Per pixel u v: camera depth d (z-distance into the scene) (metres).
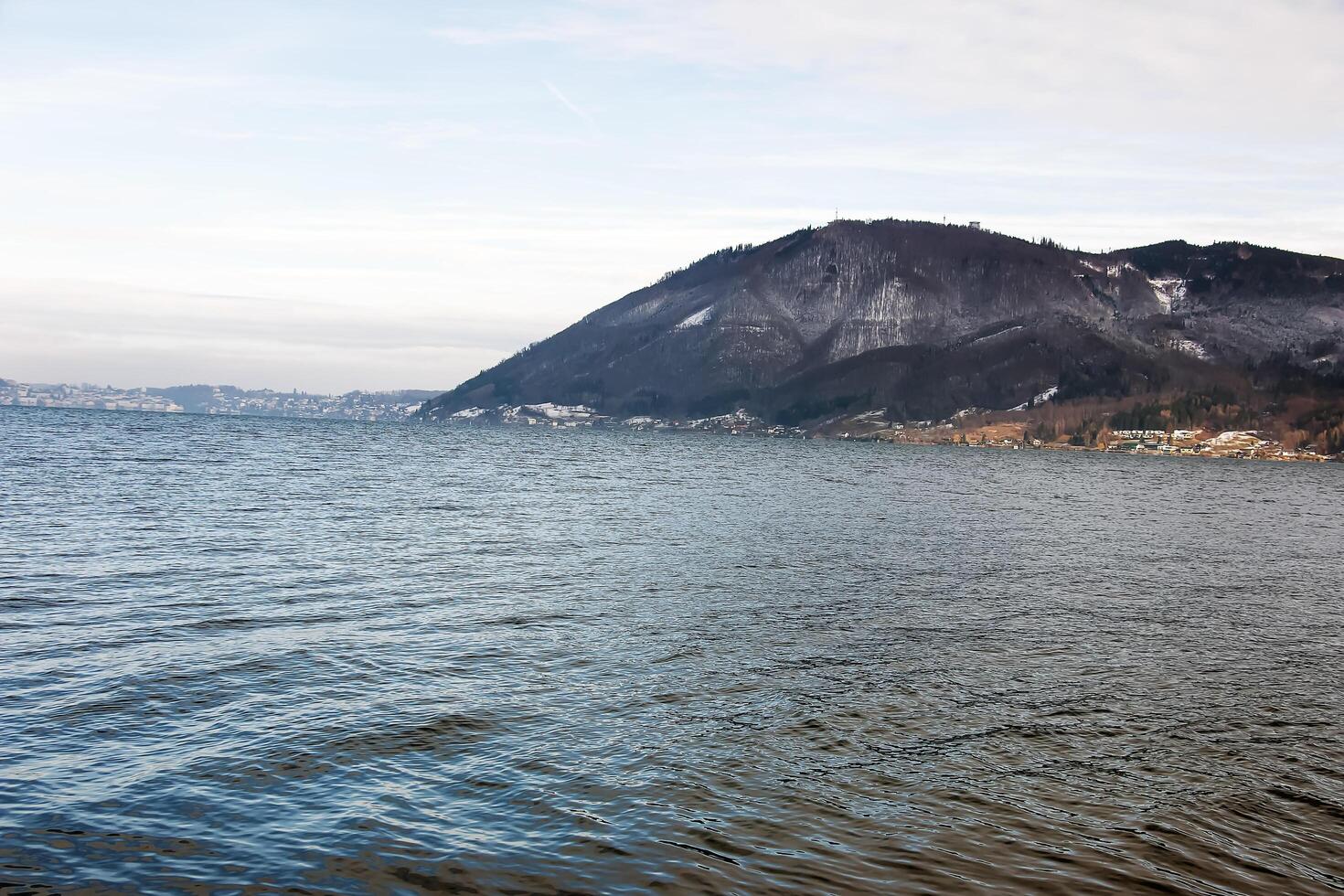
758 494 79.00
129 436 136.62
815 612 28.69
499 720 17.78
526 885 11.98
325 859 12.47
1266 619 30.47
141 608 26.11
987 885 12.37
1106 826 14.21
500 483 80.25
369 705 18.45
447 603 28.31
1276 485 147.50
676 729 17.61
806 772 15.73
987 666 22.86
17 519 42.34
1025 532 55.03
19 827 13.04
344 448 137.38
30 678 19.42
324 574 32.41
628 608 28.44
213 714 17.67
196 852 12.57
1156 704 20.28
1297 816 14.88
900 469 150.88
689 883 12.12
